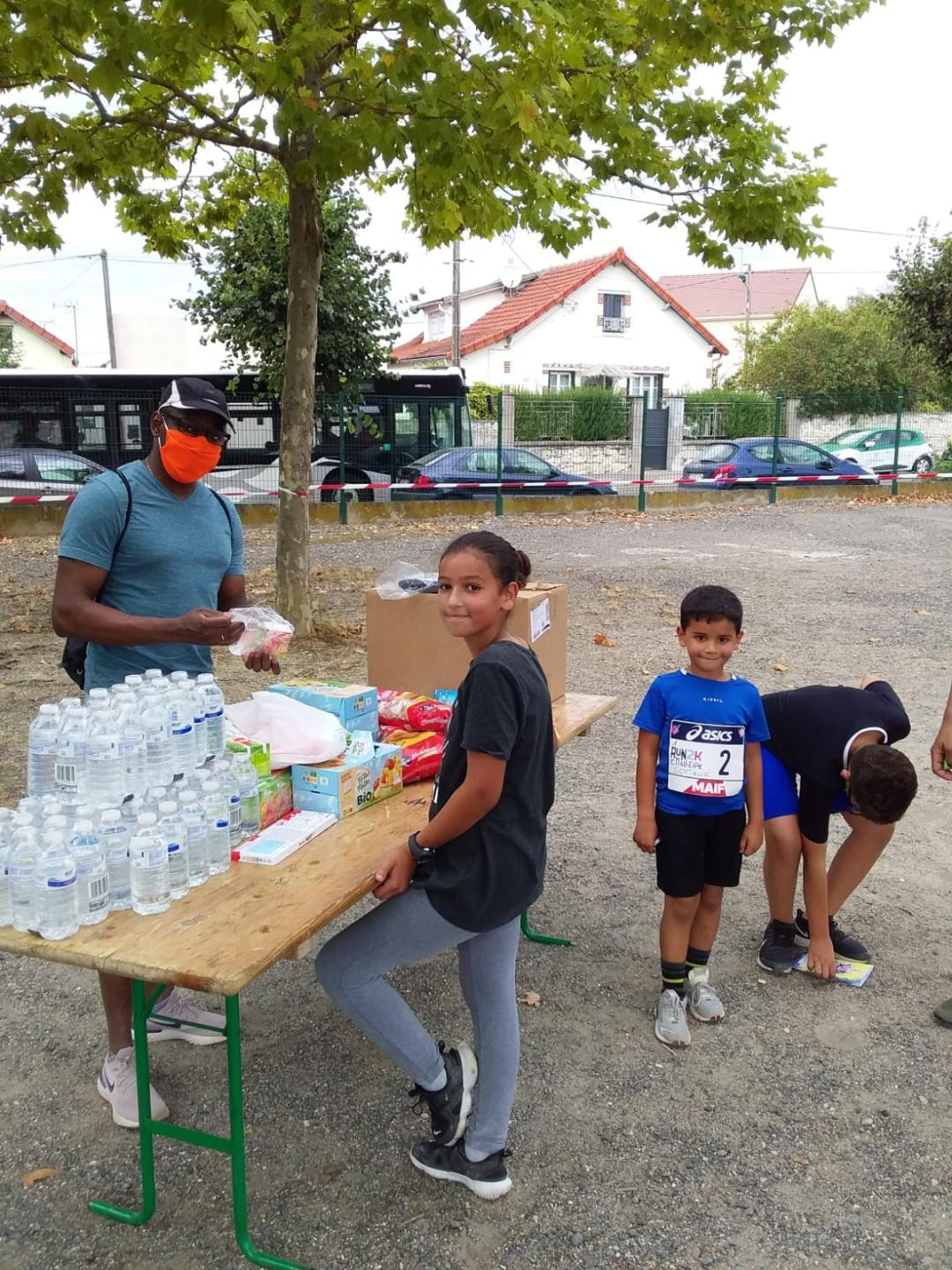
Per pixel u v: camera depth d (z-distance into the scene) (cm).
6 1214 252
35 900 212
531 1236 247
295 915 219
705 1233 248
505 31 475
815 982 362
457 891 232
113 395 1619
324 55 619
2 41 569
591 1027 334
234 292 1549
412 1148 270
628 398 1973
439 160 538
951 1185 265
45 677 711
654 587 1107
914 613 982
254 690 691
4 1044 323
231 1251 241
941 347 2334
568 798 527
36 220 704
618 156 713
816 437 2319
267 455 1666
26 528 1474
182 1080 304
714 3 611
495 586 238
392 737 318
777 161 748
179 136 771
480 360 3566
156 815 230
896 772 311
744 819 329
